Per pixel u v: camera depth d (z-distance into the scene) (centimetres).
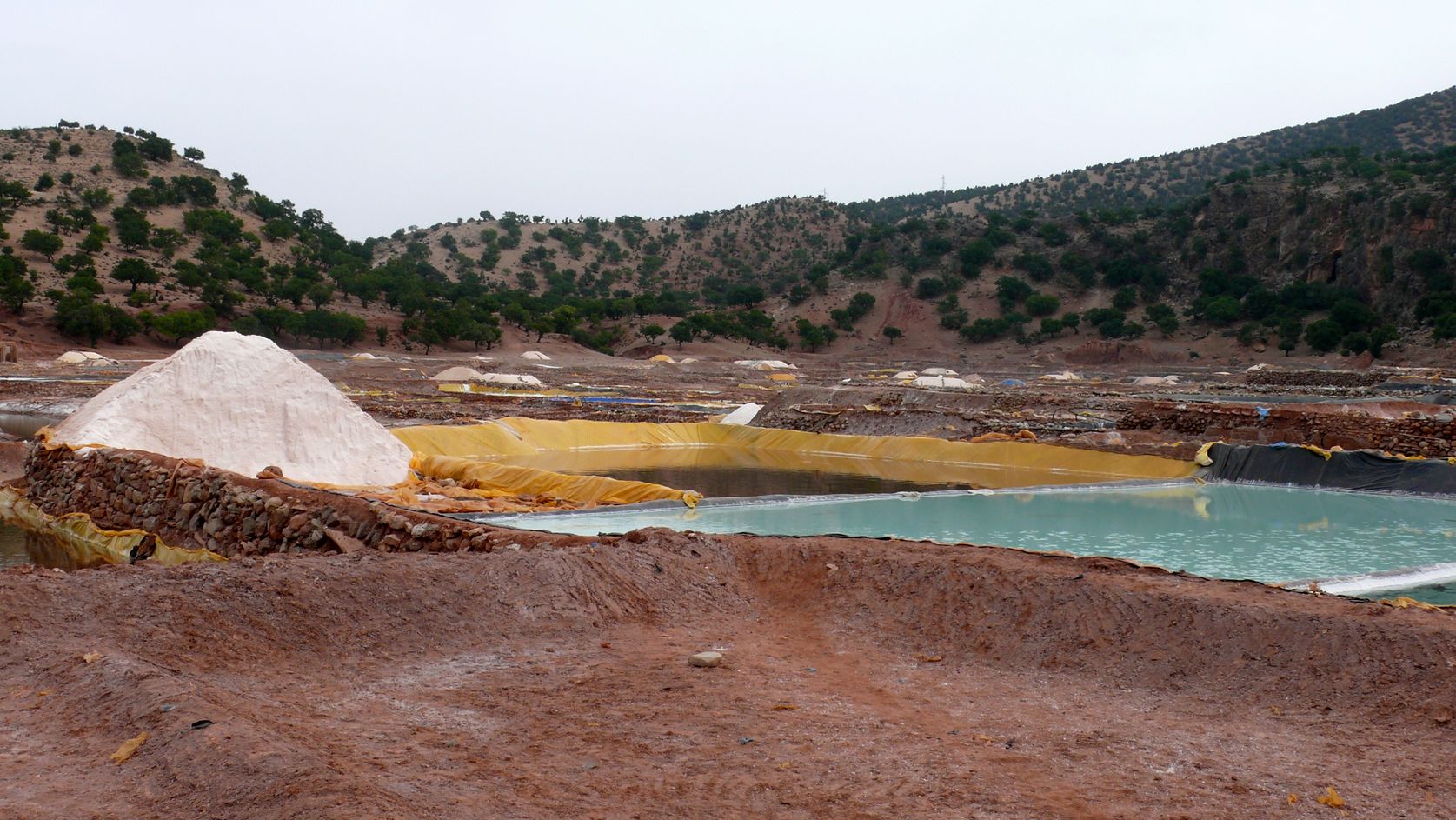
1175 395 6275
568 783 655
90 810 576
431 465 2589
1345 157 15862
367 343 10562
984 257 16388
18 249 10656
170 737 652
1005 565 1165
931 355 13788
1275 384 7656
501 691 863
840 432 4012
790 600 1195
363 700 826
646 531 1347
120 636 867
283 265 12162
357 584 1034
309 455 2361
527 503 2223
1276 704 846
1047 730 794
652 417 4491
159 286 10612
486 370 8894
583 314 14050
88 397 4788
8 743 674
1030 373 10338
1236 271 14150
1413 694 823
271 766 602
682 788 656
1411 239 11244
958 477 3012
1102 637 992
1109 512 2234
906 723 805
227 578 995
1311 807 645
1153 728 800
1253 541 1889
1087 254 16062
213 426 2270
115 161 14388
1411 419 2803
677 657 982
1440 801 659
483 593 1078
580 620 1073
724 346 13275
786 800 640
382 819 540
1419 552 1784
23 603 892
